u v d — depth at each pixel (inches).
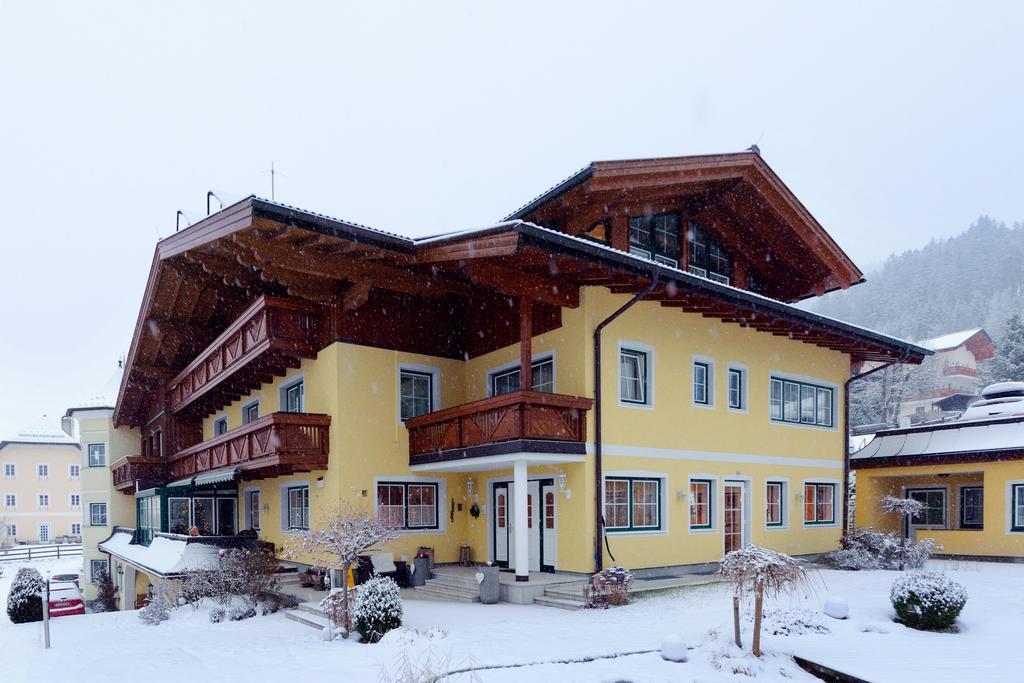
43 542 1980.8
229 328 626.2
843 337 657.0
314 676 308.7
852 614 389.1
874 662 304.0
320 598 485.1
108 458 1055.6
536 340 547.5
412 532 571.5
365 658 335.6
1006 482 649.6
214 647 385.7
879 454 757.3
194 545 585.0
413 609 439.5
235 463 611.2
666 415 551.5
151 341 815.1
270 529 667.4
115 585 957.2
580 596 441.7
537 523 535.8
